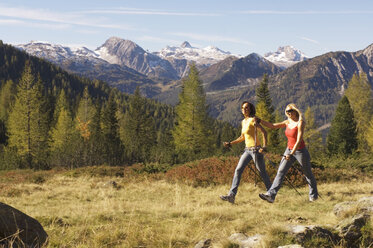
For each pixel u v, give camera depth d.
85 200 11.12
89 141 56.50
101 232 5.29
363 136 55.44
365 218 4.71
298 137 6.42
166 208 7.87
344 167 17.33
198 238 4.99
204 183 13.52
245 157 6.80
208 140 50.19
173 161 36.75
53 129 74.44
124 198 10.91
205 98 50.00
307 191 10.64
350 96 57.56
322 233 4.37
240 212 6.98
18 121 62.75
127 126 78.12
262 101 47.88
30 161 57.09
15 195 13.05
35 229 4.61
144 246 4.80
